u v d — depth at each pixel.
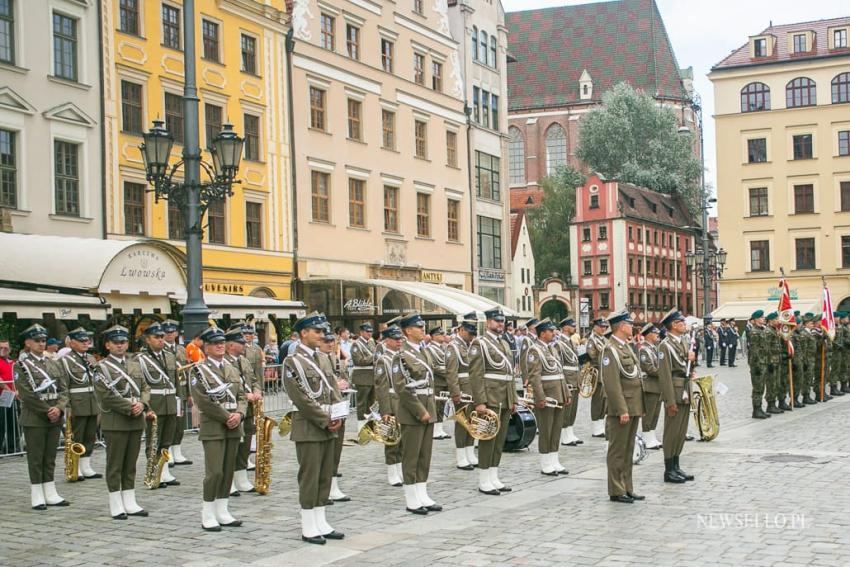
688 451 16.55
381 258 43.16
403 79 45.47
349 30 42.31
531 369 14.38
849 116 67.81
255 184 36.16
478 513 11.57
